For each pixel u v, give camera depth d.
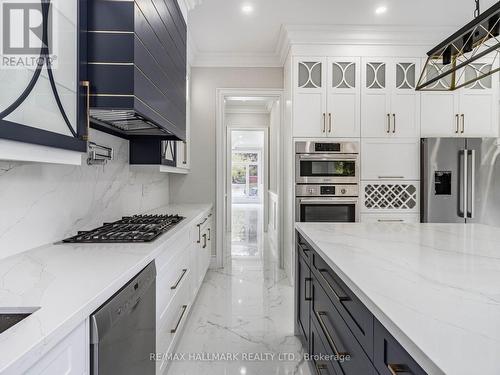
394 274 1.12
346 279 1.12
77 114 1.28
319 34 3.46
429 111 3.59
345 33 3.46
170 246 1.82
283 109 4.19
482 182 3.49
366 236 1.84
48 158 1.12
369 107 3.55
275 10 3.10
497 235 1.87
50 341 0.69
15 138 0.91
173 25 2.25
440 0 2.93
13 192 1.32
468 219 3.49
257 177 13.59
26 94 0.96
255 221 8.66
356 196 3.56
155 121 1.77
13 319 0.82
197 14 3.16
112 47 1.41
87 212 1.93
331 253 1.43
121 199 2.48
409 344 0.67
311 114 3.53
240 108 6.91
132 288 1.18
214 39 3.71
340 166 3.55
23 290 0.94
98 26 1.40
